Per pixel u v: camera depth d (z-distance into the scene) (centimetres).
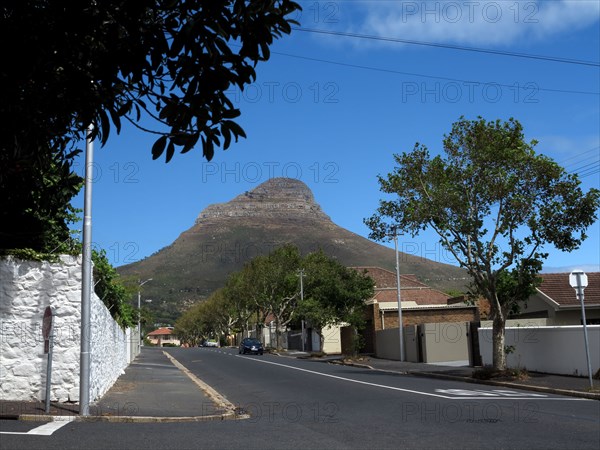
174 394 1906
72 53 466
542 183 2303
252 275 7044
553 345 2438
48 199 625
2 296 1452
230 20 453
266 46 457
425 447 955
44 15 447
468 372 2734
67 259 1487
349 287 4462
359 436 1066
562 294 3456
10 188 607
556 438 1030
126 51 445
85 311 1315
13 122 476
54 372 1458
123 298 2811
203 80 443
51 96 474
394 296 5944
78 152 614
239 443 987
